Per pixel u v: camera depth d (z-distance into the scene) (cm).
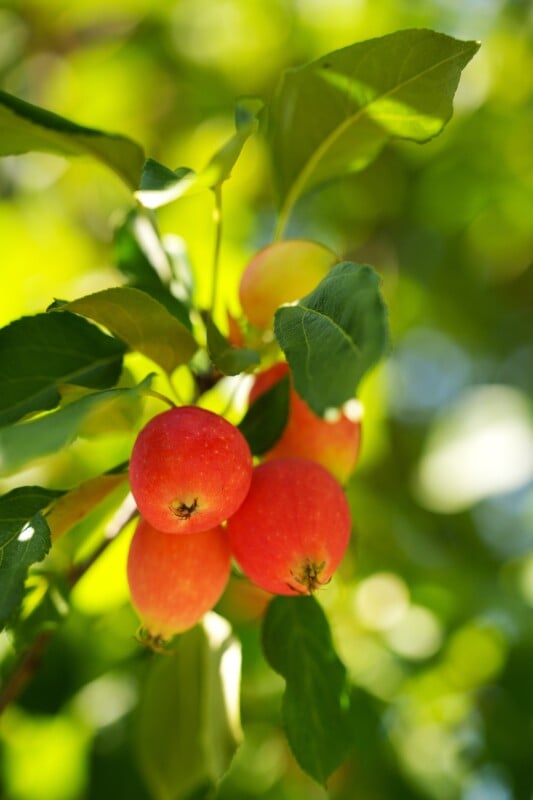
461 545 98
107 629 71
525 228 115
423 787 77
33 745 74
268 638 56
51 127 56
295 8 105
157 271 60
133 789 73
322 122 59
